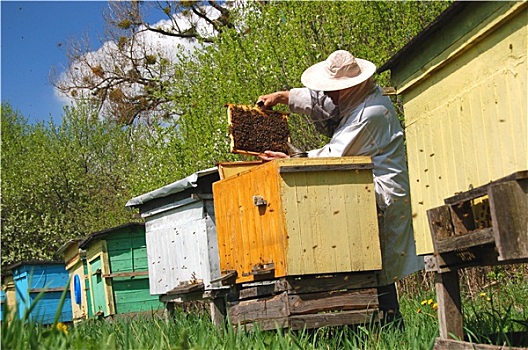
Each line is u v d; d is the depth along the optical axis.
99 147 26.38
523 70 3.55
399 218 5.70
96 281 10.89
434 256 4.24
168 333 4.89
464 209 4.04
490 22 3.71
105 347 3.38
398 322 5.43
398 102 9.20
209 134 11.30
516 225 3.46
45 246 23.81
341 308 5.04
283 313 4.91
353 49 9.52
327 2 9.78
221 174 6.00
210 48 11.66
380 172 5.66
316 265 4.94
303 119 10.10
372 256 5.11
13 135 28.58
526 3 3.46
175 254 7.80
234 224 5.44
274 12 10.20
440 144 4.28
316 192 4.99
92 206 23.44
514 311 6.32
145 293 10.62
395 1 9.40
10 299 15.11
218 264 7.08
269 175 4.97
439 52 4.15
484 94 3.86
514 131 3.64
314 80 5.81
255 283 5.48
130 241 10.61
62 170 24.78
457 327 4.27
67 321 13.98
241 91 10.40
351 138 5.63
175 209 7.75
